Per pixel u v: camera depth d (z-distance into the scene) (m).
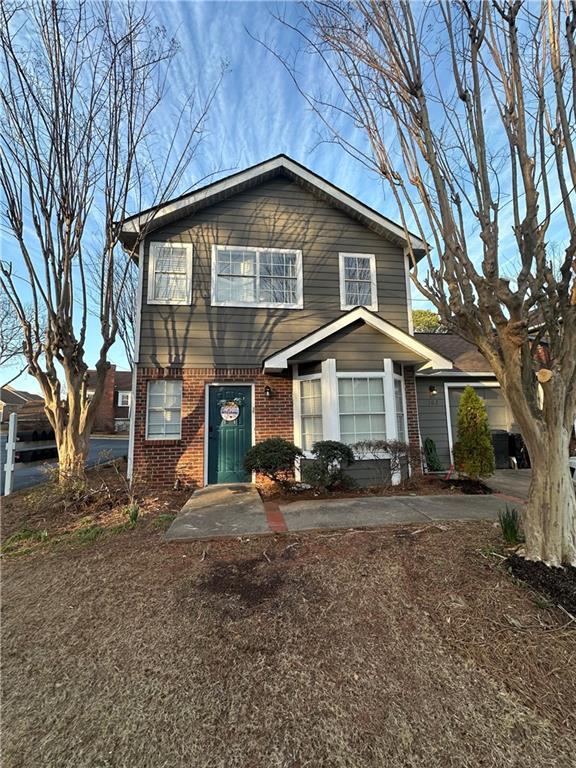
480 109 3.17
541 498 3.24
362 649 2.42
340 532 4.32
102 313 7.78
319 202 9.08
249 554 3.80
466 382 10.33
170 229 8.34
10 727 1.92
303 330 8.54
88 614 2.88
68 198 7.12
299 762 1.71
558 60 2.91
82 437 7.59
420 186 3.53
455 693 2.07
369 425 7.50
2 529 5.06
